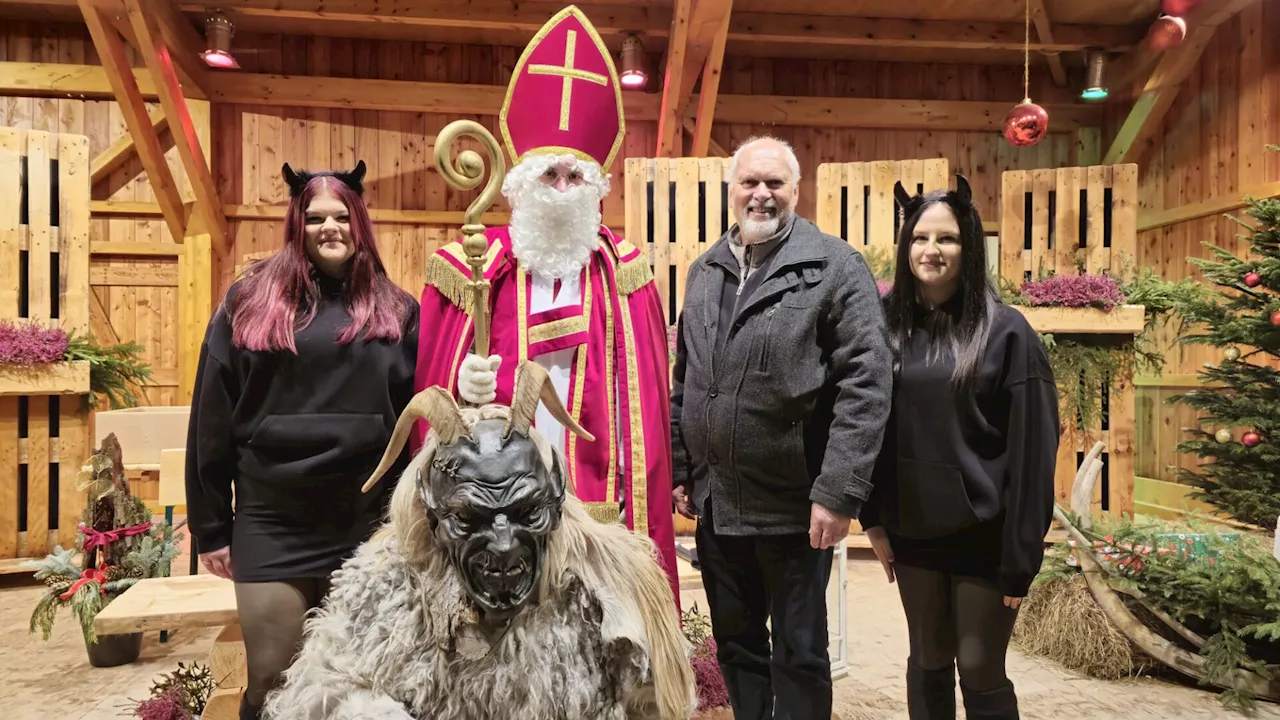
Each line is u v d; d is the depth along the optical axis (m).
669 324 5.42
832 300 2.06
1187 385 6.74
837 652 3.75
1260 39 6.25
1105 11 6.82
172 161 7.02
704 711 2.63
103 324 6.93
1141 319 5.02
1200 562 3.46
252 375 1.99
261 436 1.98
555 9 6.55
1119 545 3.60
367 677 1.29
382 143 7.34
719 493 2.15
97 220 6.95
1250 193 6.32
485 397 1.44
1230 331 4.37
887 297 2.18
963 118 7.75
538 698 1.28
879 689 3.32
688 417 2.22
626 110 7.45
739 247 2.25
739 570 2.21
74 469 5.04
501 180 1.56
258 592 1.98
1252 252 4.48
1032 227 5.43
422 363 2.18
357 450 2.01
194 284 6.92
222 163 7.12
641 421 2.27
